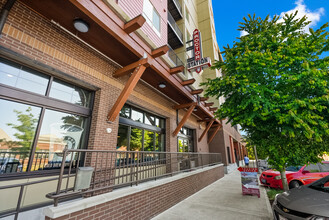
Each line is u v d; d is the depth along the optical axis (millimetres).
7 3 3156
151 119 7926
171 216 4574
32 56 3623
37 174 3641
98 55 5191
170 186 5516
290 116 4211
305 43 4863
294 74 4637
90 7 3566
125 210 3680
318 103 4223
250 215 4633
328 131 3957
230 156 17125
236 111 5316
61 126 4285
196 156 8852
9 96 3375
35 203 3506
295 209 2951
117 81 5738
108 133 5059
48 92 4062
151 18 7004
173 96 8484
